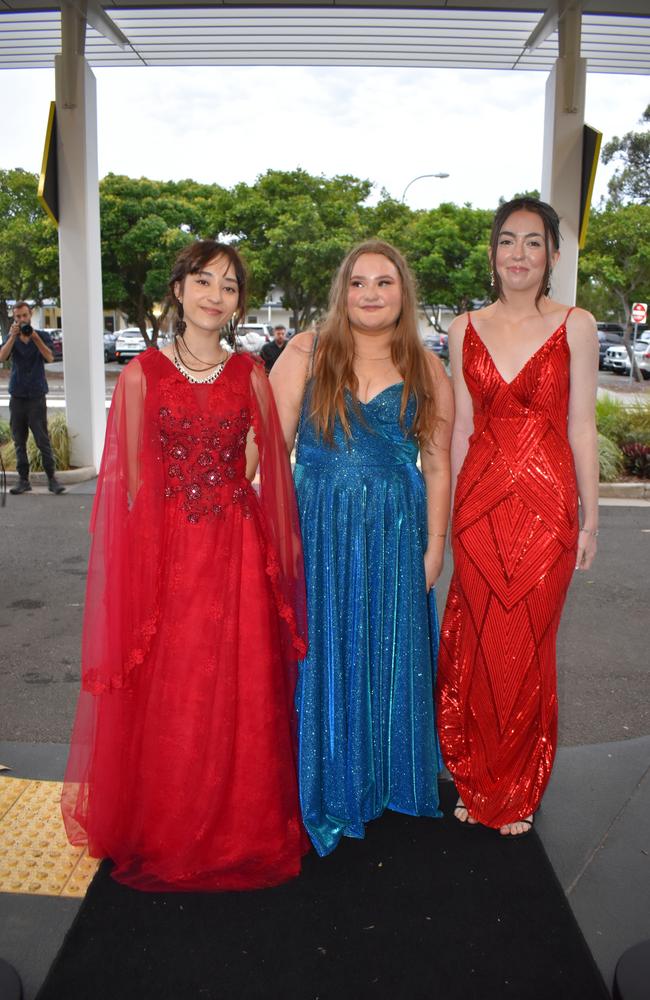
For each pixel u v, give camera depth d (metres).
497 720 2.52
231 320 2.41
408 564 2.52
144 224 22.45
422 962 2.01
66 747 3.15
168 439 2.29
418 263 26.06
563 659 4.18
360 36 7.98
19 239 25.83
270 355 11.95
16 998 1.82
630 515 7.59
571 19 7.38
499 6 7.27
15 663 4.02
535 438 2.44
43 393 7.75
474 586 2.50
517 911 2.20
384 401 2.44
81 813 2.44
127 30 7.94
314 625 2.47
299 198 21.92
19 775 2.92
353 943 2.07
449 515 2.65
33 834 2.55
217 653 2.27
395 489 2.49
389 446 2.47
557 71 7.59
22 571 5.54
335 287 2.44
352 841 2.52
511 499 2.44
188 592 2.27
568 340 2.41
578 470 2.55
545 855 2.46
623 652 4.29
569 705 3.64
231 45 8.30
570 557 2.48
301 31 7.87
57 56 7.77
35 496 7.84
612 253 25.47
